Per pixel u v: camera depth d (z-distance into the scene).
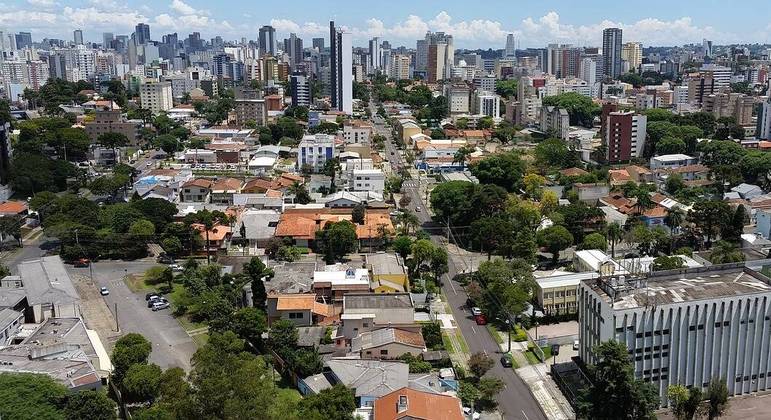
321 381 131.62
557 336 160.25
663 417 129.62
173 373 122.38
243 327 149.25
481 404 132.50
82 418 110.38
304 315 158.38
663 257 181.12
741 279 141.88
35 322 158.88
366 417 117.44
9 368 124.75
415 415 106.75
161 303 176.25
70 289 168.62
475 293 175.88
